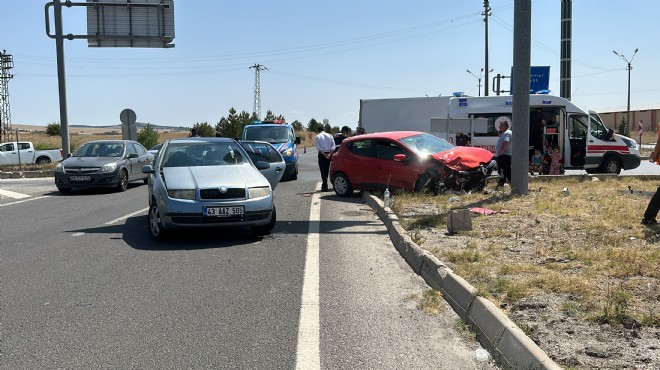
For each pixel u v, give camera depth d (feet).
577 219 29.17
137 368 13.20
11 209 42.42
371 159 45.29
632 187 43.75
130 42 75.82
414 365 13.12
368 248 26.30
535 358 11.83
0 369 13.17
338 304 17.83
